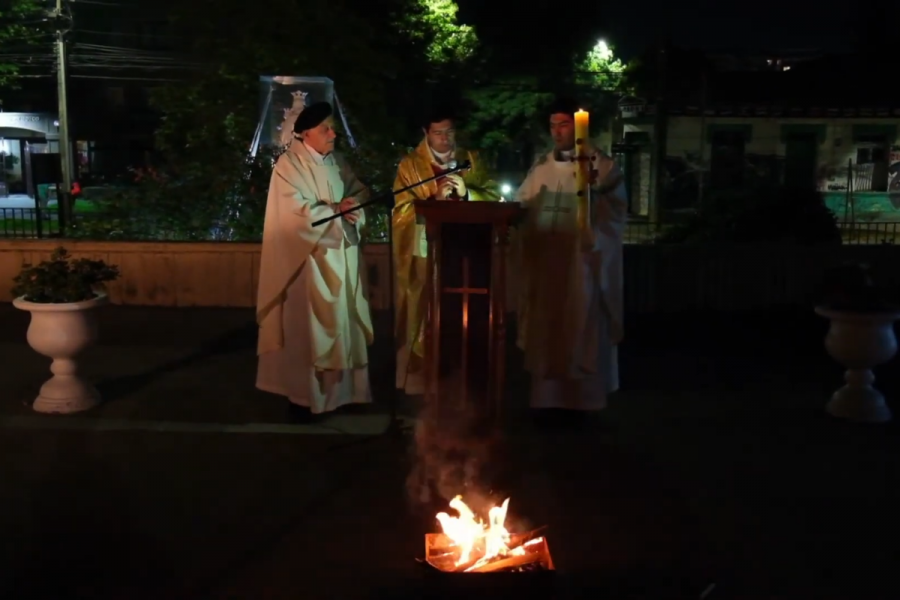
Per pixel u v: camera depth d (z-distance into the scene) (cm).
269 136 1329
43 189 2898
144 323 958
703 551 459
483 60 2338
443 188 607
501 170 2581
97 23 3136
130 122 3575
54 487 535
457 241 558
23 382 745
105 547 461
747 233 1174
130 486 537
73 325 658
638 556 454
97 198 1902
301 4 1495
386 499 520
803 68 2927
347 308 626
